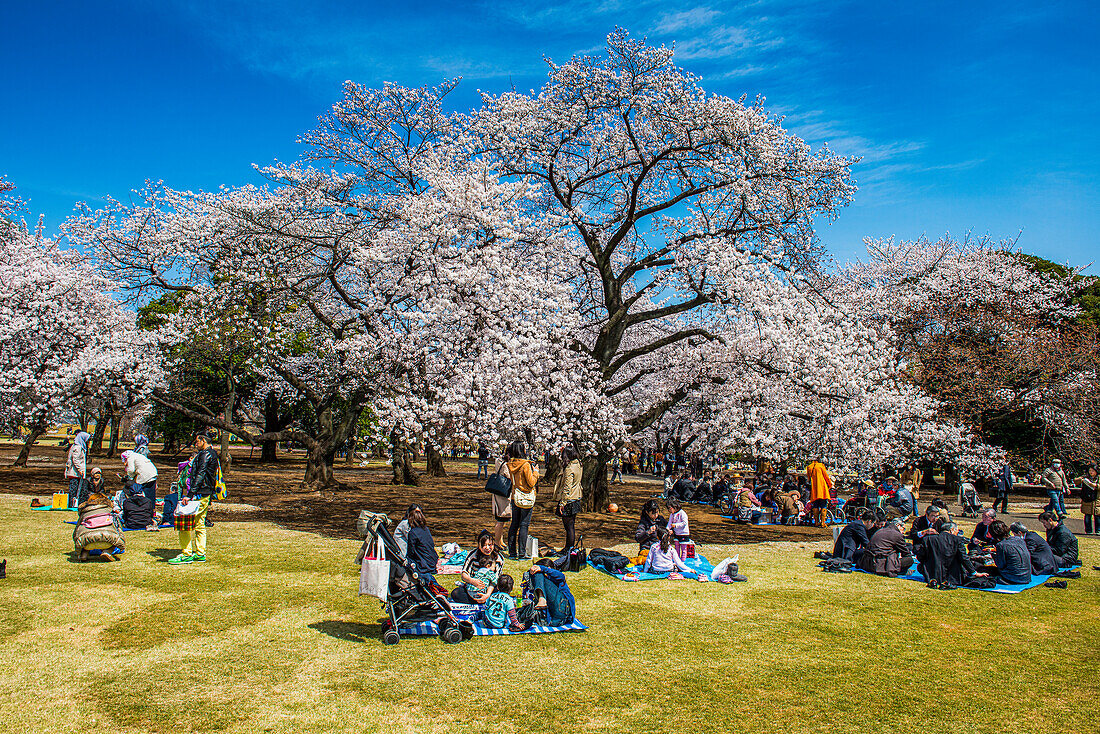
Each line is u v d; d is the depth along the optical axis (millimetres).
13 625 6309
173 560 9047
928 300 25828
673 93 15984
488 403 13000
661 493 24000
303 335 19500
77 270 18828
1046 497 26156
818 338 14406
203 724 4551
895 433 17016
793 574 9938
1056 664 6238
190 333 18359
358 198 18188
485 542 7855
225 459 22875
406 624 6453
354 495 18344
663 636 6754
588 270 18875
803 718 4949
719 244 15062
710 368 16969
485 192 13523
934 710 5148
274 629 6492
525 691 5273
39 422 17922
